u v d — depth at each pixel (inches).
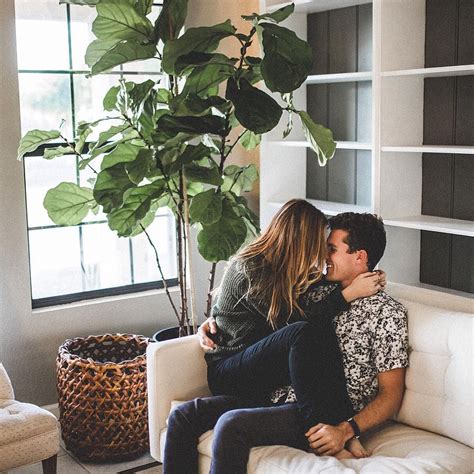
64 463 133.8
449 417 100.1
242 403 107.3
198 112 124.7
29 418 115.2
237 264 111.2
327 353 104.2
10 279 143.3
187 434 104.5
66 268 155.3
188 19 158.6
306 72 122.9
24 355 146.3
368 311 106.1
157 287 163.3
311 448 101.4
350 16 147.6
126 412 131.8
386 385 104.2
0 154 139.8
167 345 113.5
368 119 147.1
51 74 148.9
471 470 93.0
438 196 136.6
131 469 131.6
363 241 108.0
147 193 129.6
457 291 135.1
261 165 155.4
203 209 125.3
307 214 109.1
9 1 137.4
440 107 133.5
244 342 110.6
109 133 130.6
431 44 133.4
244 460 98.1
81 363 130.5
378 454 99.0
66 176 153.2
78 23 150.8
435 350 102.6
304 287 110.0
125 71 156.6
